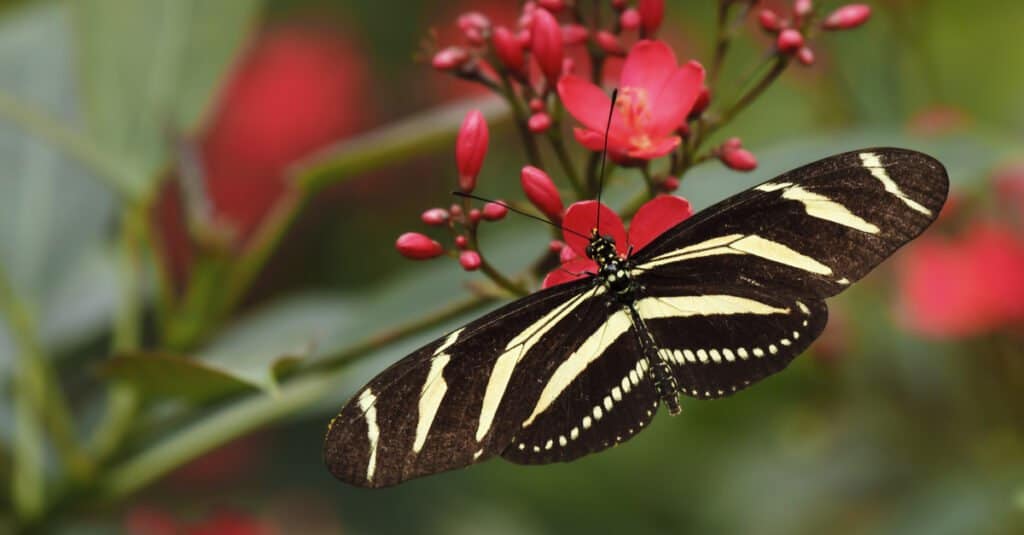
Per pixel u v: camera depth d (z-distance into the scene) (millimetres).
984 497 609
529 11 557
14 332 570
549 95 546
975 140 568
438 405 520
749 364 525
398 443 517
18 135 612
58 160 610
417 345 557
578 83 536
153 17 584
